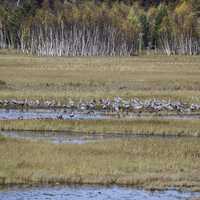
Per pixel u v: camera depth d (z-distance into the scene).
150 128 73.75
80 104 96.50
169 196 45.84
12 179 48.66
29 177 48.97
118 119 81.38
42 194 46.00
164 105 94.00
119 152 57.53
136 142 63.25
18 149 57.72
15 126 74.50
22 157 54.44
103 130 73.62
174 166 53.09
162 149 59.56
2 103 96.56
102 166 52.19
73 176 49.41
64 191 46.69
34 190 46.84
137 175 50.09
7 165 51.69
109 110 92.69
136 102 96.56
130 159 54.81
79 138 68.44
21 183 48.34
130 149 59.00
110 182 48.78
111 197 45.47
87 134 72.06
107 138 68.69
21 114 87.81
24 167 51.41
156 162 54.09
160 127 74.31
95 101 97.81
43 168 51.28
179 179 49.59
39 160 53.47
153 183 48.50
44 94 105.38
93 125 75.00
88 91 113.75
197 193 46.72
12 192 46.25
